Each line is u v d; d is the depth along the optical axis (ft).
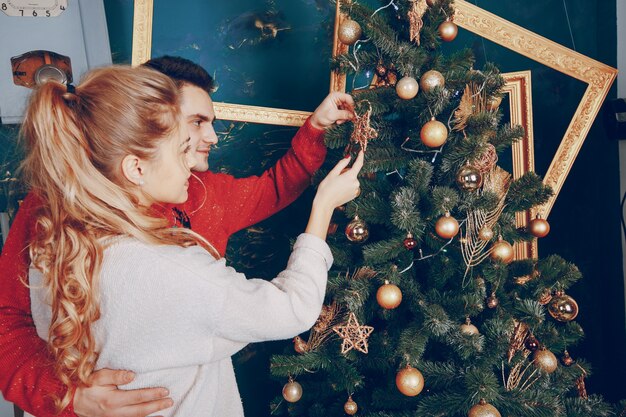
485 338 4.04
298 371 4.27
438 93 3.62
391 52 3.89
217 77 6.06
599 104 5.80
